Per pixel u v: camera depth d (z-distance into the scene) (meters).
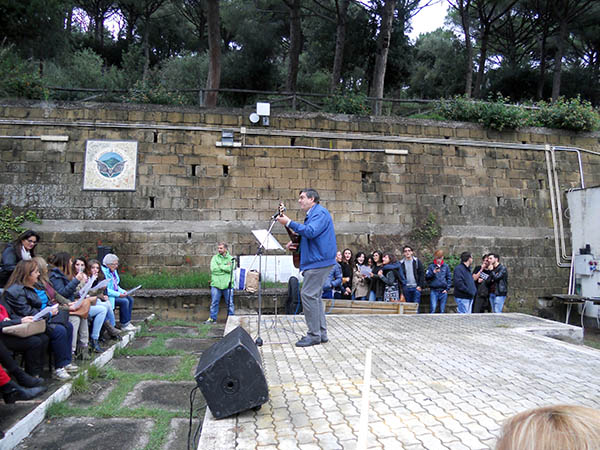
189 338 8.50
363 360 5.03
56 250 11.04
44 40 17.83
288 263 11.66
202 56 25.03
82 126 11.43
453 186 12.85
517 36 25.30
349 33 22.53
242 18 22.55
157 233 11.38
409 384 4.18
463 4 22.16
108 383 5.64
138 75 22.80
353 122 12.53
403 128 12.78
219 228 11.60
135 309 10.47
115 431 4.28
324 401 3.76
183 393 5.39
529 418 1.01
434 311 10.75
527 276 12.93
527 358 5.29
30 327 4.83
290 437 3.10
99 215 11.25
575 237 12.90
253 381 3.46
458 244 12.67
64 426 4.34
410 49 24.20
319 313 5.76
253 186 11.84
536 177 13.41
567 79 24.17
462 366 4.85
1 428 3.90
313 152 12.21
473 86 26.61
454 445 2.92
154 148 11.59
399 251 12.28
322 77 24.34
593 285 12.27
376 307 9.21
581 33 23.48
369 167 12.46
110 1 27.88
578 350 5.78
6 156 11.17
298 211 11.91
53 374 5.36
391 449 2.88
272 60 25.53
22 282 5.22
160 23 28.75
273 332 6.58
